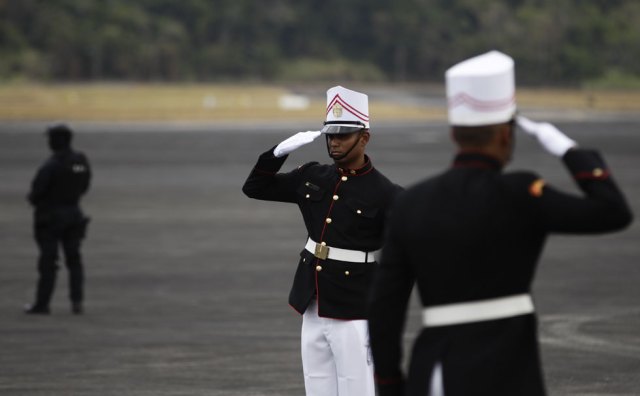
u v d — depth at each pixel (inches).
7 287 1529.3
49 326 1243.2
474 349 418.0
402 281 436.5
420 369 426.0
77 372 1009.5
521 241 422.3
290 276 1598.2
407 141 5841.5
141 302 1393.9
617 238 2075.5
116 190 3058.6
